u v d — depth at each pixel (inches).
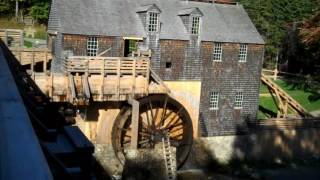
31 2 2628.0
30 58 1115.3
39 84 929.5
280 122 1315.2
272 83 1456.7
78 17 1085.1
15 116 100.6
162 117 1110.4
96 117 1045.2
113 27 1101.1
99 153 1050.1
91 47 1074.1
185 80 1181.1
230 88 1253.1
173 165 1089.4
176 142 1148.5
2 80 135.7
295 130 1331.2
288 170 1248.8
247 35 1278.3
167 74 1156.5
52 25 1134.4
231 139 1257.4
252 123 1293.1
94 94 992.2
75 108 1007.6
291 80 2057.1
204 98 1214.3
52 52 1122.7
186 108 1193.4
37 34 2373.3
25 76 740.0
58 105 960.9
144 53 1078.4
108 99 1010.1
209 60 1208.2
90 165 206.2
